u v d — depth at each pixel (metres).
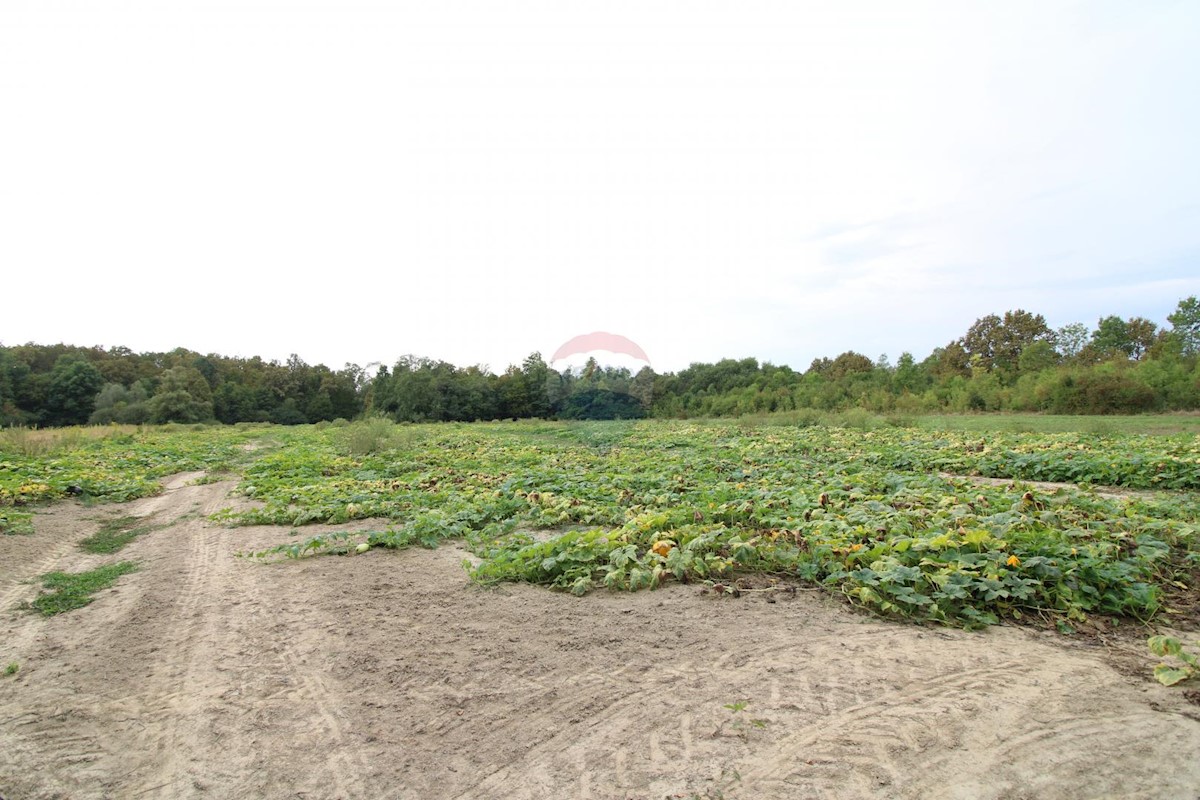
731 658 3.91
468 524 8.02
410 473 13.93
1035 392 35.38
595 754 3.00
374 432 19.66
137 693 3.80
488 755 3.05
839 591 4.96
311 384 80.50
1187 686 3.39
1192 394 31.22
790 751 2.93
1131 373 33.91
